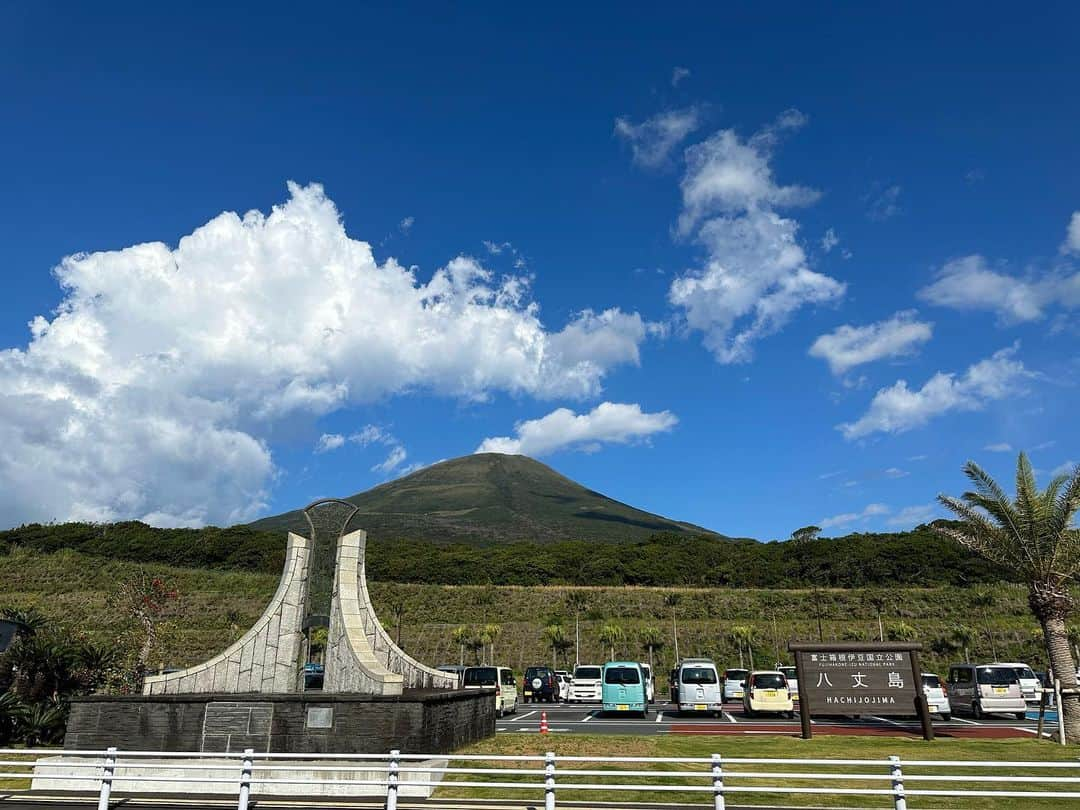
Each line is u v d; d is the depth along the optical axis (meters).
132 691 20.42
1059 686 17.02
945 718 24.44
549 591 60.72
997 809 10.69
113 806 10.55
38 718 16.25
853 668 17.41
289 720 12.23
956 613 50.28
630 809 10.30
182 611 48.97
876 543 67.44
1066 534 17.45
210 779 10.70
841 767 13.45
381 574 69.44
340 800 10.88
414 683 16.73
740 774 9.34
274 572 65.56
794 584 64.31
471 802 10.67
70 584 52.53
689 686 26.14
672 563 69.81
